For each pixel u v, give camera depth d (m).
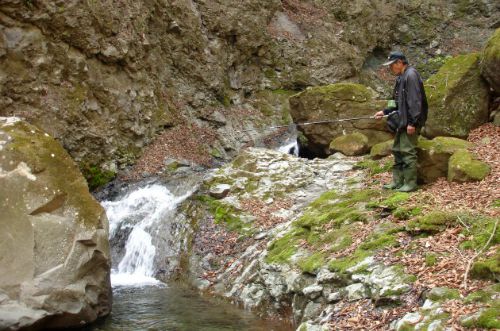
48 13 11.64
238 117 16.88
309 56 19.81
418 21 24.08
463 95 10.09
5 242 5.98
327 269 6.48
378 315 5.29
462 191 7.46
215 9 17.38
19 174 6.29
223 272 8.46
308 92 13.58
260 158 11.51
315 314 6.14
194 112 15.84
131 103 13.48
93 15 12.47
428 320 4.67
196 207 10.40
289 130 17.25
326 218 7.89
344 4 22.16
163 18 15.52
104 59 12.93
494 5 24.61
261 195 10.27
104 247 6.68
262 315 6.99
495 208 6.54
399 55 7.89
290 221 8.95
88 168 12.12
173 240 9.75
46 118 11.52
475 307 4.61
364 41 22.14
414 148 8.05
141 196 11.37
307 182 10.54
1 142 6.42
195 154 14.39
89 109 12.39
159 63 15.26
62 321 6.13
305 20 20.72
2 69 11.02
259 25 18.56
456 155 8.07
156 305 7.44
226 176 11.12
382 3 23.64
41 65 11.57
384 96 21.45
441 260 5.61
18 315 5.70
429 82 10.44
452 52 23.69
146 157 13.43
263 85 18.66
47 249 6.16
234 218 9.73
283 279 7.08
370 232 6.94
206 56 16.66
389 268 5.83
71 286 6.21
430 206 7.05
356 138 12.19
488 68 9.96
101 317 6.76
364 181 9.71
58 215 6.40
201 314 7.04
